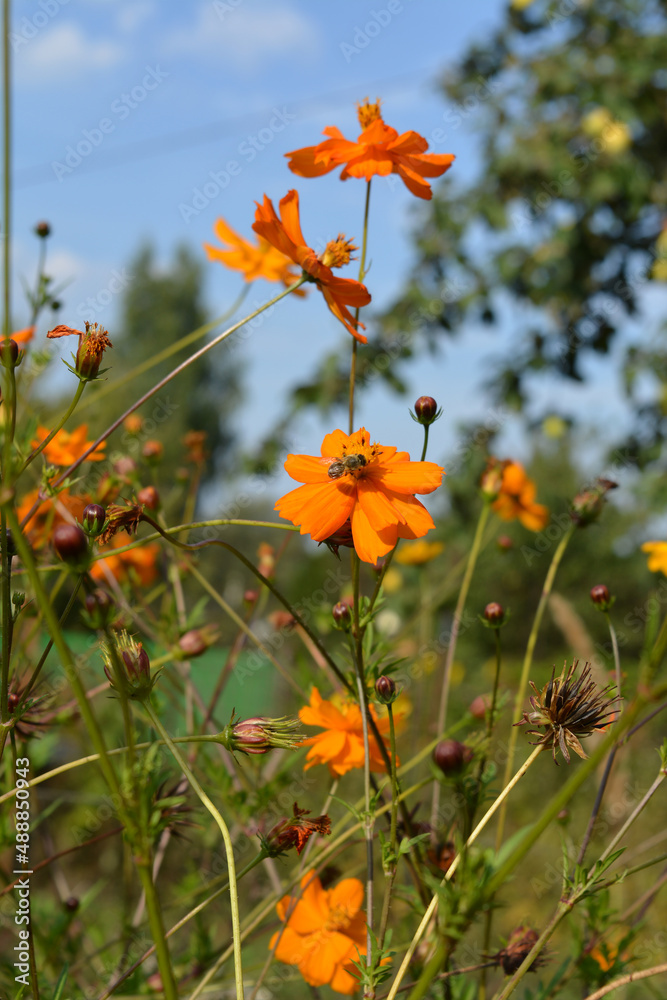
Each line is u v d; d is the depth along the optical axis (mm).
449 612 1475
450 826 704
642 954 745
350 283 715
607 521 2426
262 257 911
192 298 9945
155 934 534
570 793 521
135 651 584
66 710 746
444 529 1717
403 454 669
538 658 2834
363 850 836
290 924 696
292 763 794
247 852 875
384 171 737
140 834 534
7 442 560
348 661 668
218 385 9578
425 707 972
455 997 695
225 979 780
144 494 827
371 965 611
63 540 557
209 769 791
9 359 568
